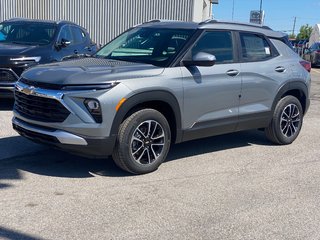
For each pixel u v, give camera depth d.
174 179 5.33
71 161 5.77
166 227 4.06
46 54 8.98
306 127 8.73
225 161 6.20
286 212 4.53
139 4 18.95
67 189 4.84
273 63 6.81
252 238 3.93
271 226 4.19
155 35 6.19
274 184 5.35
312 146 7.26
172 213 4.36
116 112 4.93
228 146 7.01
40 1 19.86
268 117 6.83
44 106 5.03
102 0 19.31
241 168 5.92
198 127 5.84
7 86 8.38
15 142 6.52
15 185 4.89
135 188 4.96
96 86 4.85
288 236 4.01
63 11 19.78
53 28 9.99
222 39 6.19
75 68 5.29
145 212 4.35
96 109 4.85
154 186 5.06
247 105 6.46
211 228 4.08
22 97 5.31
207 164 6.01
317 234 4.07
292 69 7.09
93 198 4.63
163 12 18.77
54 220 4.09
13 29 9.94
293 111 7.21
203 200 4.73
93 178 5.21
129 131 5.09
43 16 19.95
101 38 19.62
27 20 10.38
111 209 4.38
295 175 5.73
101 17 19.45
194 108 5.72
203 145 6.98
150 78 5.21
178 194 4.86
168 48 5.81
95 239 3.77
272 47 6.97
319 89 15.42
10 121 7.83
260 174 5.70
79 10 19.64
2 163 5.60
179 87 5.47
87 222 4.08
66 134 4.88
